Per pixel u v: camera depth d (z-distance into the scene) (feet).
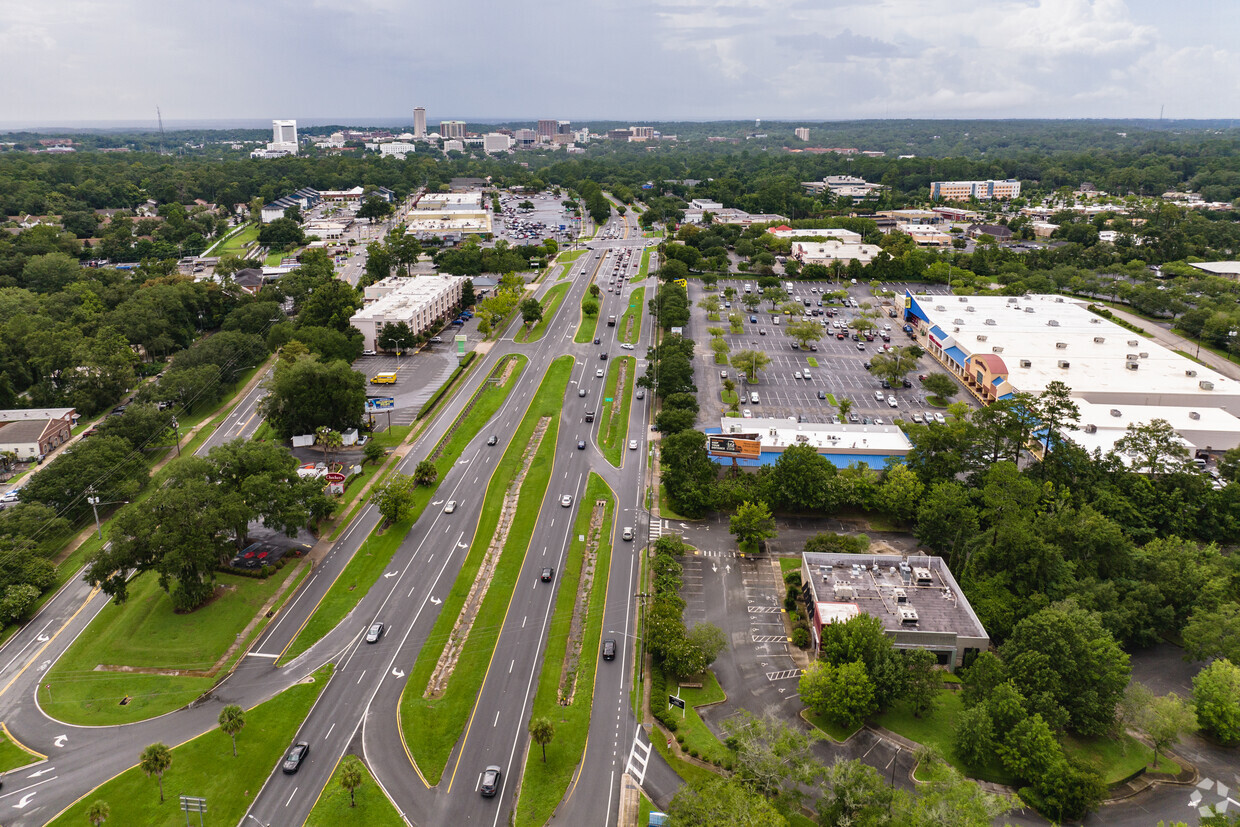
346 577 508.94
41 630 458.50
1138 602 460.55
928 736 386.52
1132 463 588.91
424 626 463.01
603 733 384.47
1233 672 391.45
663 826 321.73
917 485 567.18
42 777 353.92
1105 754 380.99
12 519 508.12
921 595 468.75
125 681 416.87
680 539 517.96
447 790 349.20
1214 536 549.13
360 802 341.21
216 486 486.79
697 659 408.87
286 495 517.55
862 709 382.42
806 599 478.59
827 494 574.56
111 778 353.31
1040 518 513.04
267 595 488.02
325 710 396.37
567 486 634.43
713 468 612.29
